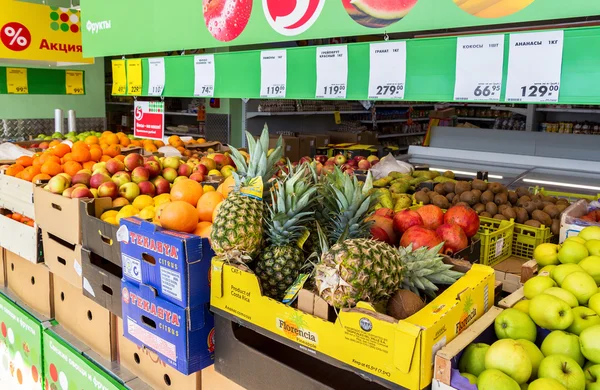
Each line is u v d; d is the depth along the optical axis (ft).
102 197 7.34
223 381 5.42
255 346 5.18
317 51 5.89
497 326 4.17
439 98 4.93
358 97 5.56
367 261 3.97
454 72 4.80
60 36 15.20
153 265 5.37
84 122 22.44
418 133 33.99
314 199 5.08
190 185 6.68
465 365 3.80
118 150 10.43
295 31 6.11
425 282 4.33
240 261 4.79
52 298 8.30
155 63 8.18
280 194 4.77
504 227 7.21
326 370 4.91
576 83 4.13
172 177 8.93
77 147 9.45
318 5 5.79
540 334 4.24
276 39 6.36
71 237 7.08
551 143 15.58
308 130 28.43
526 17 4.29
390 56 5.23
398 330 3.56
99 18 9.09
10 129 20.30
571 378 3.60
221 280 4.90
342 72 5.67
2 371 9.73
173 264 5.09
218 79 7.20
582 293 4.44
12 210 8.79
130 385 6.43
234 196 5.05
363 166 11.29
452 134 17.54
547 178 13.34
